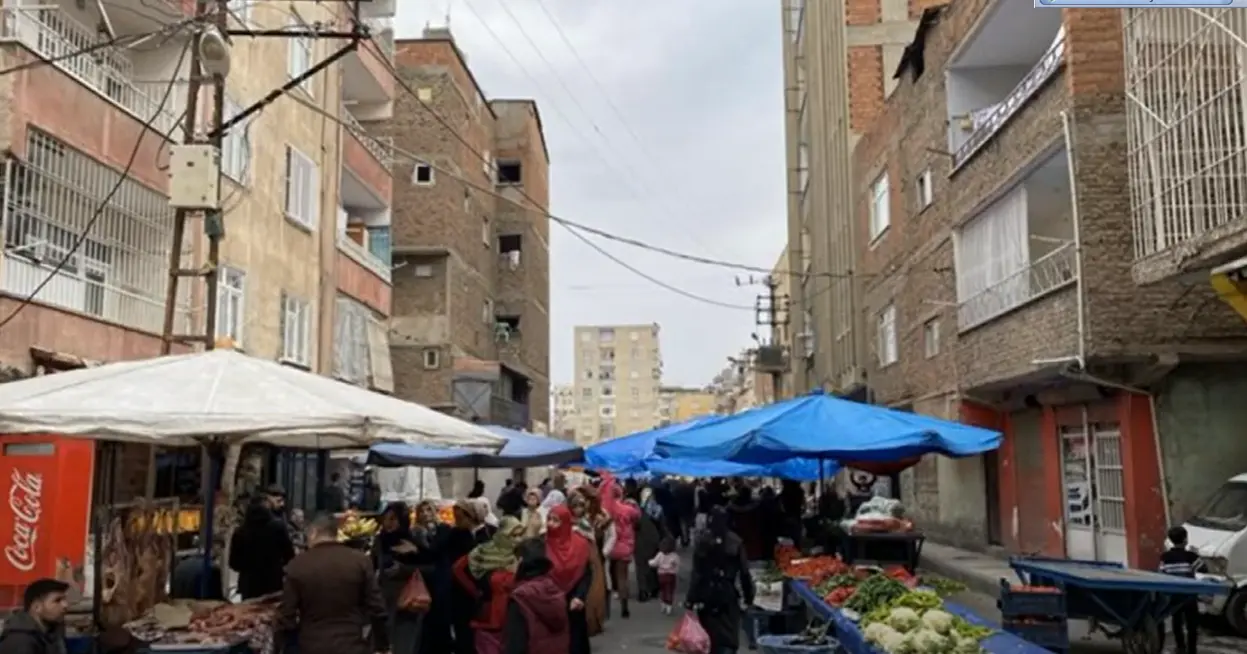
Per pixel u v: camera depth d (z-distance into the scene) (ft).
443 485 113.60
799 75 165.48
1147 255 44.96
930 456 87.15
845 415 36.96
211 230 40.63
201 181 40.06
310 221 75.20
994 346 62.90
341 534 30.83
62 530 30.73
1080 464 59.26
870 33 113.70
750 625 38.24
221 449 27.86
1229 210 39.17
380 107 96.94
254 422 21.29
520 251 150.10
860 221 106.32
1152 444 51.62
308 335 74.64
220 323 59.72
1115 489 54.75
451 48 122.42
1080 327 49.60
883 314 95.71
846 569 36.81
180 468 55.21
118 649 20.70
